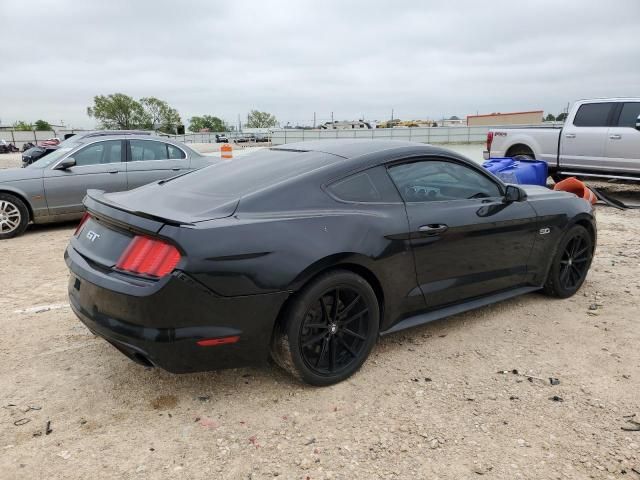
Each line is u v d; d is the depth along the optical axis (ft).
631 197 36.63
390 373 11.29
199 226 9.08
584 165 34.17
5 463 8.43
